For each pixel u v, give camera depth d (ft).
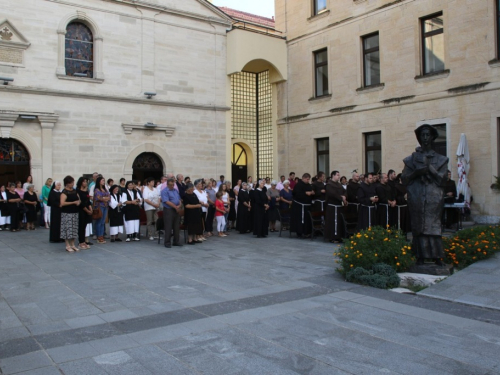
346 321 19.11
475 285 23.95
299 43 76.23
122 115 66.44
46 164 59.88
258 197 47.91
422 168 26.37
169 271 29.96
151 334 17.58
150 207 47.09
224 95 76.38
